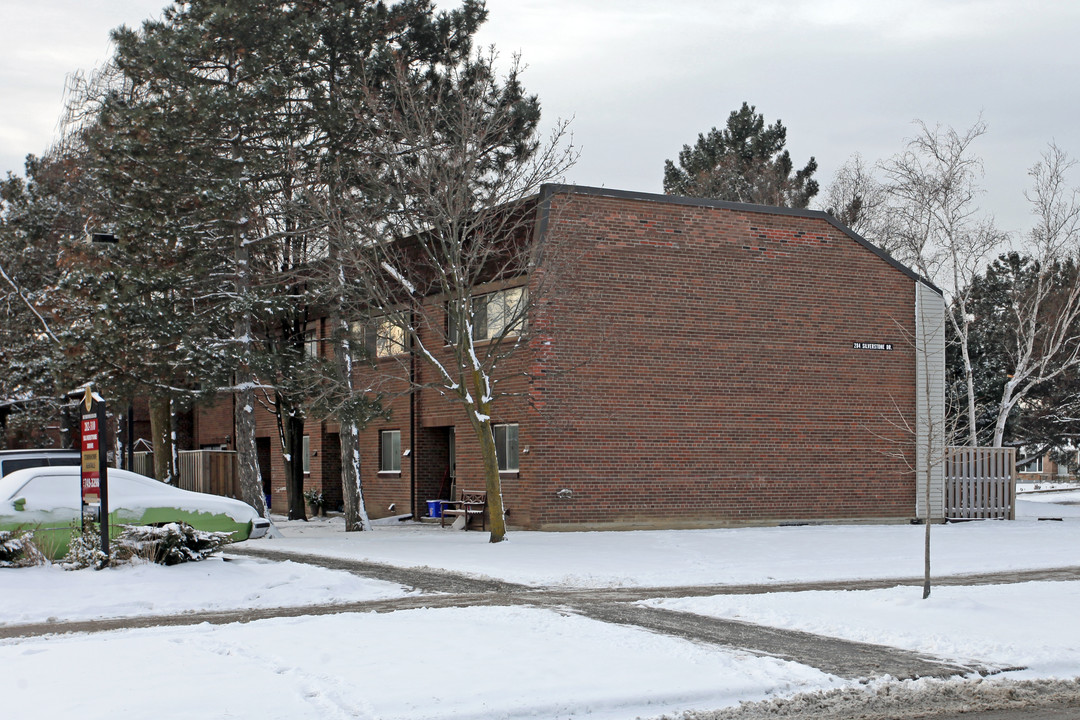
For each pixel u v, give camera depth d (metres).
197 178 24.08
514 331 25.92
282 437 34.81
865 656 10.41
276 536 24.64
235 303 24.33
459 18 30.69
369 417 25.33
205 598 14.13
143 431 45.19
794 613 12.67
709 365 26.91
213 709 7.93
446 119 27.22
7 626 12.28
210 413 43.19
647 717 8.26
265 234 27.22
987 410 45.69
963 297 37.88
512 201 24.92
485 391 22.61
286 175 25.64
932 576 17.14
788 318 27.98
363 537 24.11
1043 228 37.94
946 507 29.98
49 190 39.00
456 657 9.84
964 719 8.36
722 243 27.31
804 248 28.34
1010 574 17.50
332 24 26.97
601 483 25.50
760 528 26.48
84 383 23.80
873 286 29.19
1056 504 45.62
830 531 25.23
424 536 24.22
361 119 24.64
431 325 23.11
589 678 9.07
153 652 10.05
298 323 32.56
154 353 24.25
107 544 15.38
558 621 11.96
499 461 26.84
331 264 24.45
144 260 24.53
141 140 24.09
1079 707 8.78
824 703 8.74
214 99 23.66
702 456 26.66
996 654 10.55
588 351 25.55
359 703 8.17
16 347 40.34
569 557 18.95
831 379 28.42
